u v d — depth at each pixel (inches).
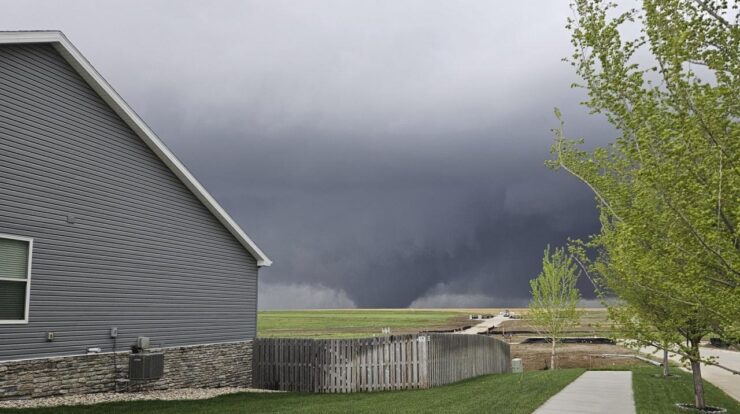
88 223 555.2
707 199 233.6
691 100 235.8
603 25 267.6
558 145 352.5
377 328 2736.2
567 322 1149.1
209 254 737.6
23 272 485.7
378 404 529.7
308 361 740.7
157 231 650.2
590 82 279.7
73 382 527.8
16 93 484.7
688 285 268.5
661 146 246.5
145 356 586.6
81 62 538.6
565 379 726.5
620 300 502.3
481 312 6328.7
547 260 1171.9
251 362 783.1
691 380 760.3
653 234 270.4
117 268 588.7
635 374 822.5
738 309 251.1
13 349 471.5
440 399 553.3
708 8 255.9
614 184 332.5
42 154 507.8
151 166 648.4
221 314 750.5
